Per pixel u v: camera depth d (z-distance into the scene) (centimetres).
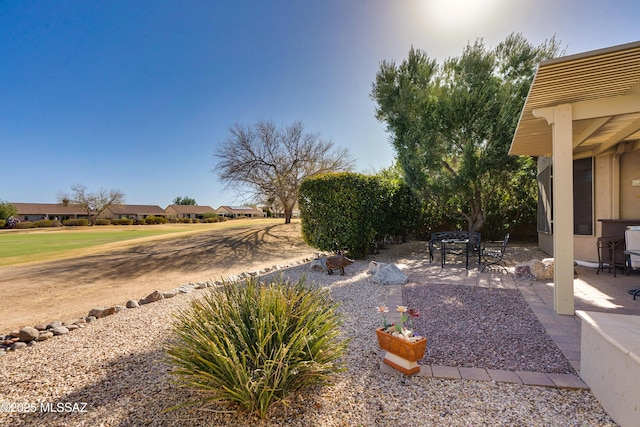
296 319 237
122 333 363
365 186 829
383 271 585
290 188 1975
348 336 331
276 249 1272
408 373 246
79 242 1848
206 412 204
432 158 959
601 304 414
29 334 351
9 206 4175
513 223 1222
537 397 215
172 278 790
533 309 402
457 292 491
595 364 213
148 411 208
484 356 280
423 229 1345
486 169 913
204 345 203
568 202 382
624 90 358
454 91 947
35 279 786
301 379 209
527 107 411
